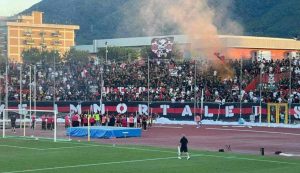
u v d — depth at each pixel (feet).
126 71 287.28
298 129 208.03
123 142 158.51
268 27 466.29
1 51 521.65
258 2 500.74
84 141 161.48
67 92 283.38
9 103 269.03
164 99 257.55
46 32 627.87
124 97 266.36
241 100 233.76
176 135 184.03
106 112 254.88
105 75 286.87
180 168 100.89
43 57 432.25
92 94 273.95
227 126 225.76
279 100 230.89
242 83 253.65
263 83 249.34
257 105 230.68
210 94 251.80
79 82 291.38
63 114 262.26
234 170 98.17
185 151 117.39
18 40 602.85
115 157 119.03
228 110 236.84
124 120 210.59
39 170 98.22
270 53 333.42
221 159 114.93
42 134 190.19
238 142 158.20
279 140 164.86
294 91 236.84
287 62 258.37
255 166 103.81
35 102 246.27
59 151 132.36
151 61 293.23
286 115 223.10
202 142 158.10
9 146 145.38
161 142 158.40
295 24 460.14
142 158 116.98
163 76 275.59
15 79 298.76
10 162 110.22
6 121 223.71
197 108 242.99
